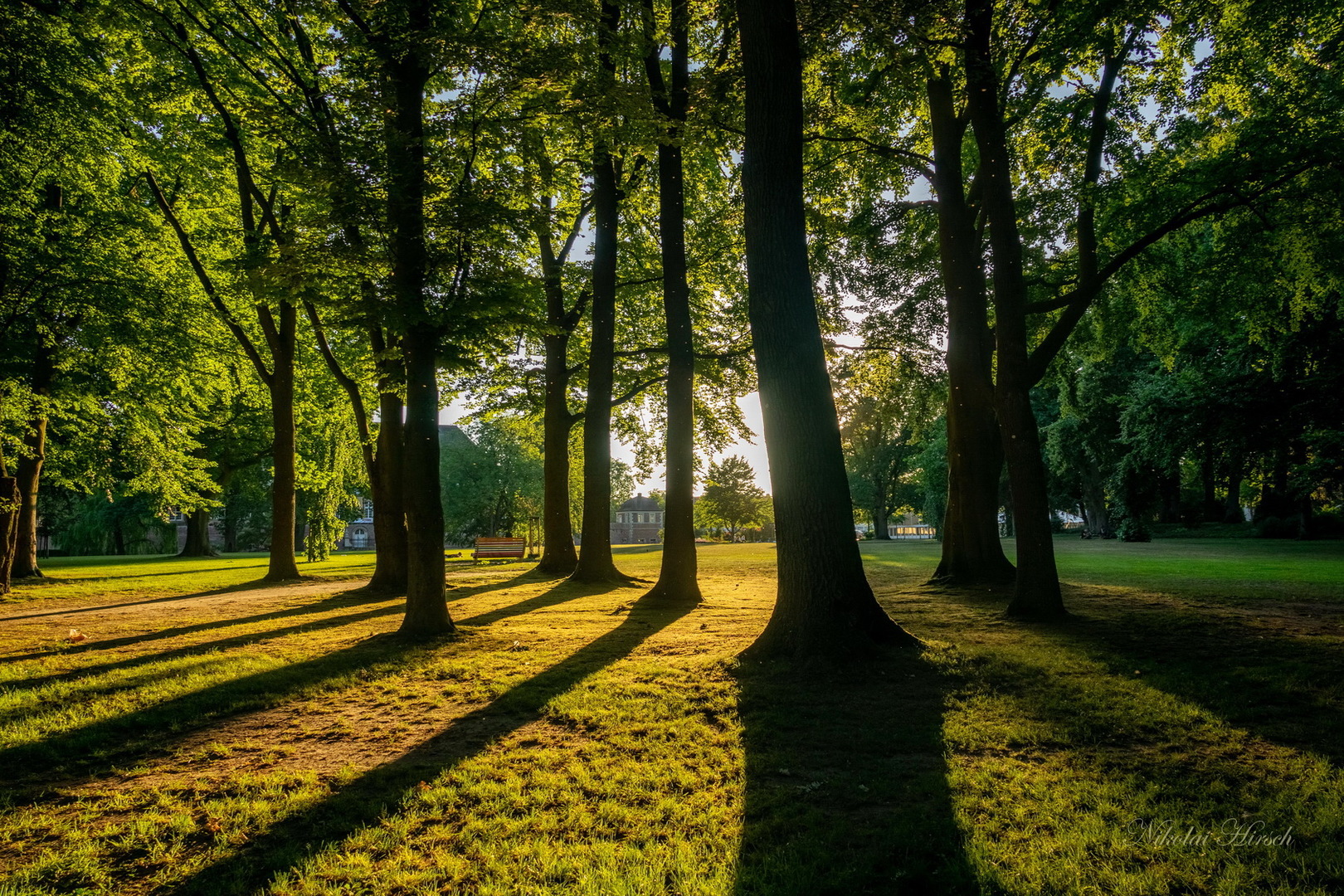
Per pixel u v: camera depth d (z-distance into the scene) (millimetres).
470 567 26203
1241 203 10188
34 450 19109
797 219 7453
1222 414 22969
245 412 31672
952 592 13234
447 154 9703
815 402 7289
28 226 14930
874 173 16422
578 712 5527
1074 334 17828
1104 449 32281
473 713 5707
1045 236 14352
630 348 21234
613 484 65938
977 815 3611
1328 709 5320
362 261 9328
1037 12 11008
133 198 18547
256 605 13477
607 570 16953
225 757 4836
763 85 7418
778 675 6551
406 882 3057
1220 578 15352
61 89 13391
